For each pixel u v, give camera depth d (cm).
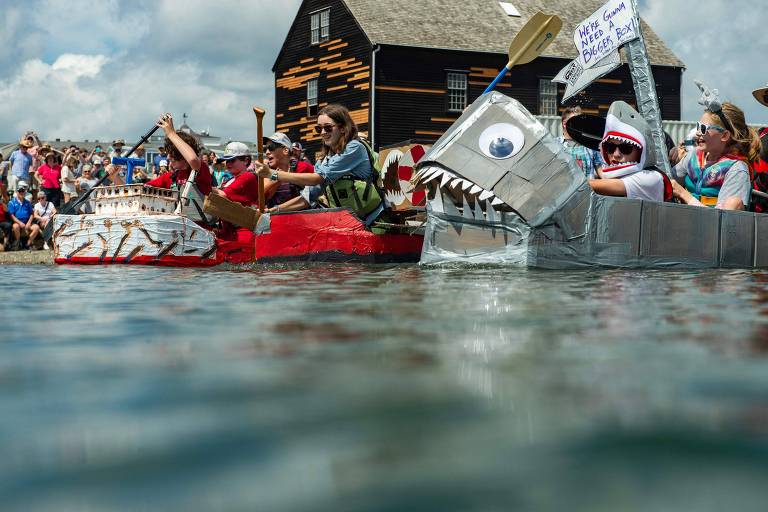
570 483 76
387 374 130
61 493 74
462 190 460
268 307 237
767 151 627
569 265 452
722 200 550
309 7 3247
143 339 173
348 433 94
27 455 86
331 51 3148
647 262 468
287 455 85
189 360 145
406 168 1000
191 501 71
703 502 70
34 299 273
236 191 709
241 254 663
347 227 570
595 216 455
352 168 615
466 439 91
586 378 126
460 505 70
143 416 103
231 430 95
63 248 648
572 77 657
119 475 79
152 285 333
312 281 350
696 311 223
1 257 895
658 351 153
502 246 459
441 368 135
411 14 3047
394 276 381
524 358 145
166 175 714
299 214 581
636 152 491
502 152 456
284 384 123
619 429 95
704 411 104
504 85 3056
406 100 2944
